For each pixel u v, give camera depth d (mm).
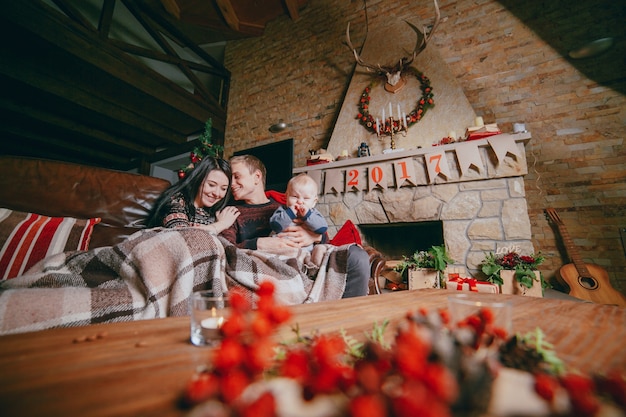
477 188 2299
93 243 1011
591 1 2467
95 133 3869
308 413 194
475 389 197
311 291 1041
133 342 358
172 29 3686
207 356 313
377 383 182
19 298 610
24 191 1050
